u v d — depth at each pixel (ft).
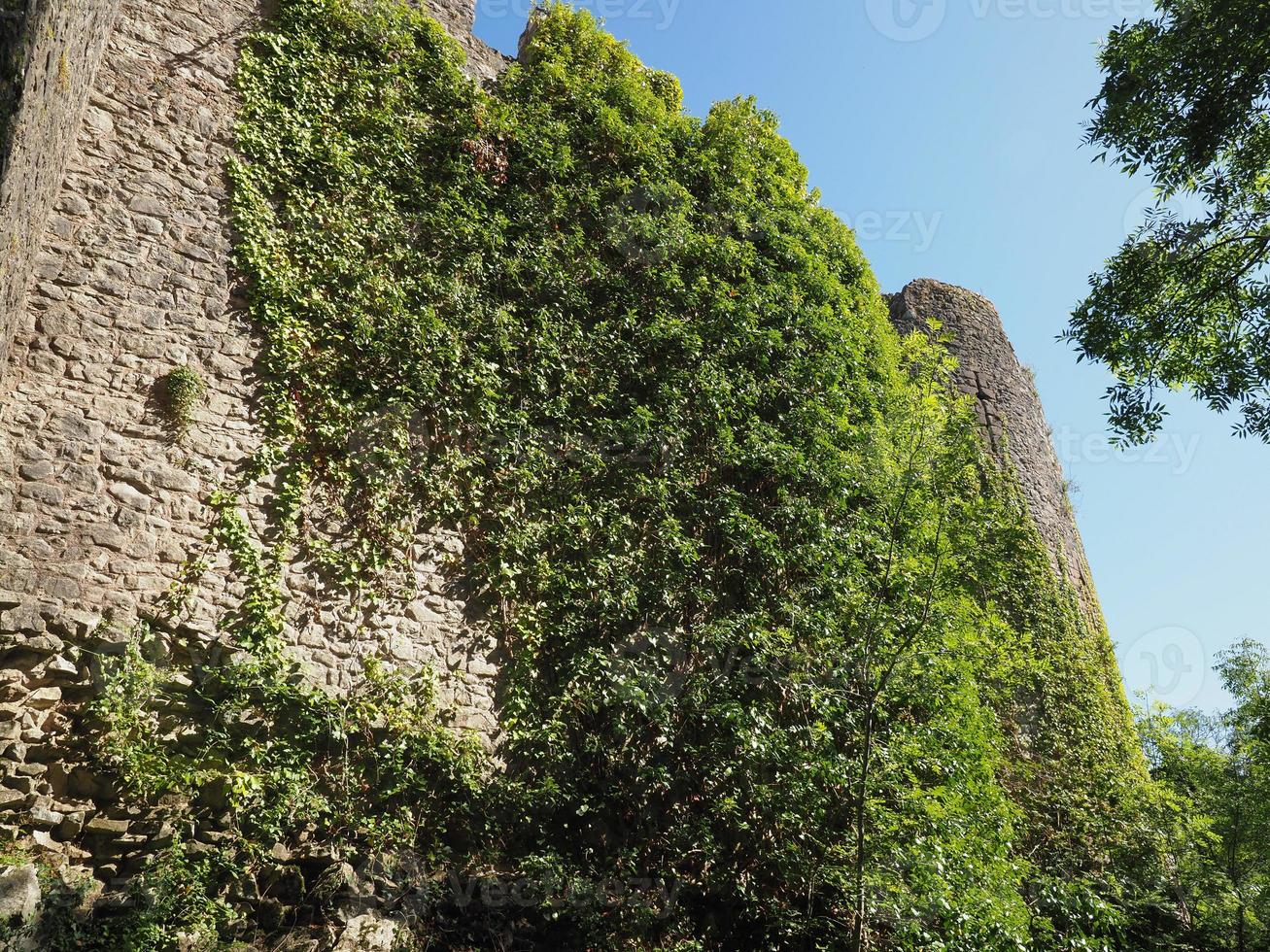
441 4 30.58
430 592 22.79
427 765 20.76
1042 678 36.47
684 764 23.54
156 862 16.93
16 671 17.15
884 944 20.88
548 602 24.25
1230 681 40.88
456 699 22.13
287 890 17.75
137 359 20.57
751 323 31.32
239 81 24.44
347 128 26.12
